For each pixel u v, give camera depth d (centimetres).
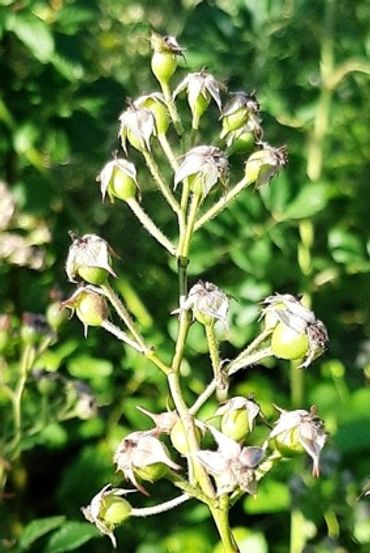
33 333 39
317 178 47
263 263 45
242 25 49
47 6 44
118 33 60
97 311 29
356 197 48
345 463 43
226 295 28
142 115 29
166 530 43
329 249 47
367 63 50
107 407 45
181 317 28
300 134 49
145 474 28
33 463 45
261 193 45
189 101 30
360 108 54
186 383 44
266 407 45
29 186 46
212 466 27
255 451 27
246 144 30
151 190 51
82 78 45
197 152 29
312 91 49
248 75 50
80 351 45
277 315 28
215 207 29
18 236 43
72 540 39
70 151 46
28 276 48
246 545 42
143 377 45
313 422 28
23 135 45
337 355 50
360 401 43
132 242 49
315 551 41
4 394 43
